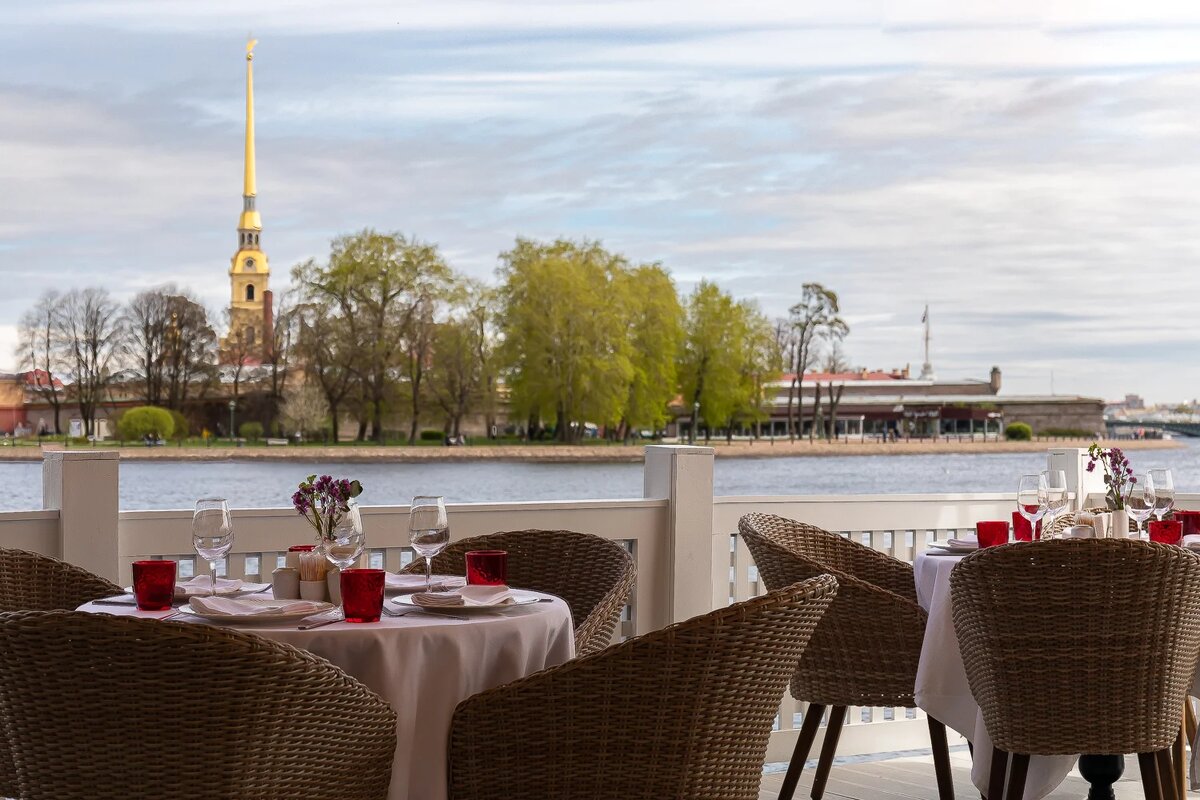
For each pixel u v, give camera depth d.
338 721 2.43
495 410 54.44
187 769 2.29
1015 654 3.28
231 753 2.30
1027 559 3.22
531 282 52.56
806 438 76.44
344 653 2.64
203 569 4.16
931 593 3.90
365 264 53.44
